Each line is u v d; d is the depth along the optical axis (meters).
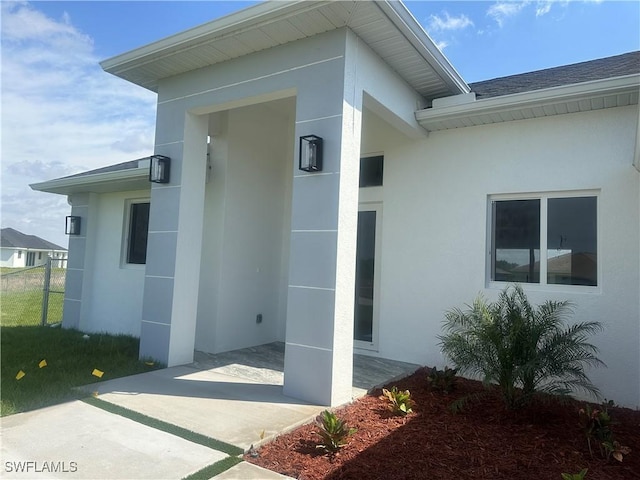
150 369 5.78
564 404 4.48
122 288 9.20
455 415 4.36
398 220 6.78
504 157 5.97
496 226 6.11
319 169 4.74
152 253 6.33
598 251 5.29
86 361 6.14
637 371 4.95
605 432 3.73
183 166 6.14
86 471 2.99
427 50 5.25
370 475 3.07
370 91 5.15
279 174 8.23
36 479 2.86
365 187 7.23
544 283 5.67
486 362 4.43
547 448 3.64
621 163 5.20
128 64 6.01
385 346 6.75
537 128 5.77
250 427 3.82
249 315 7.55
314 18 4.61
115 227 9.55
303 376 4.69
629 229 5.10
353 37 4.87
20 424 3.81
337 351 4.57
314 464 3.22
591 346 4.52
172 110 6.32
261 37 5.09
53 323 10.68
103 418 3.99
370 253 7.20
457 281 6.20
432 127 6.38
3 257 46.28
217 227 7.09
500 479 3.10
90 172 11.08
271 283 8.02
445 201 6.38
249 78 5.51
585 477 3.16
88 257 9.74
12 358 6.25
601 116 5.36
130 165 10.14
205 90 5.95
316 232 4.75
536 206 5.83
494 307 4.83
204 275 7.16
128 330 8.95
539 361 4.19
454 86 6.18
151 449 3.37
